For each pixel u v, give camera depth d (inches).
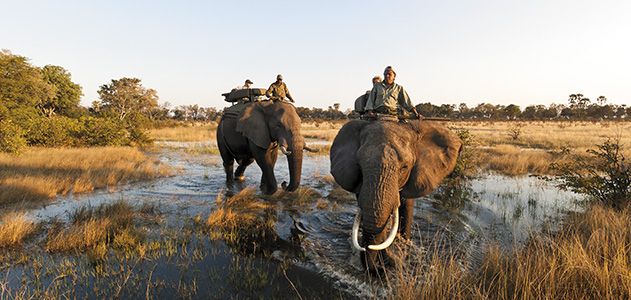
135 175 400.2
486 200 314.2
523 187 370.0
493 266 158.6
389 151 150.3
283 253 198.4
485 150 667.4
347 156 168.9
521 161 494.0
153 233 224.4
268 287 160.1
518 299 132.0
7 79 755.4
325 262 185.9
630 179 252.1
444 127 187.2
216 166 515.8
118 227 227.0
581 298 123.6
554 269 135.0
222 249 203.3
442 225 244.8
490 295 138.5
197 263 183.6
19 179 319.6
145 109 2477.9
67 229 218.5
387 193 140.3
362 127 184.4
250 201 303.7
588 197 299.7
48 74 1539.1
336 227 242.7
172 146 825.5
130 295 150.2
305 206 293.6
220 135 373.1
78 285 157.8
